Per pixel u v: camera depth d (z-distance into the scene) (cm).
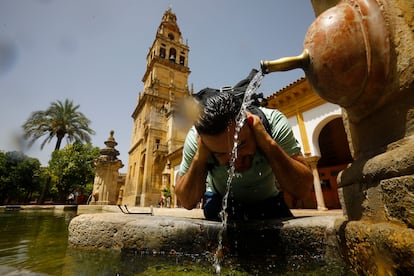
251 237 137
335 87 99
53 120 2436
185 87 3384
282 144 161
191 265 111
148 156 2630
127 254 131
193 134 181
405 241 58
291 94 955
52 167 2297
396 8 79
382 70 83
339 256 116
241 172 153
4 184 2431
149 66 3500
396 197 70
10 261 119
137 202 2672
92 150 2539
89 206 1191
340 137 1172
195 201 164
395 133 84
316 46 99
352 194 106
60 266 110
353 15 90
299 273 99
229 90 155
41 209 1352
